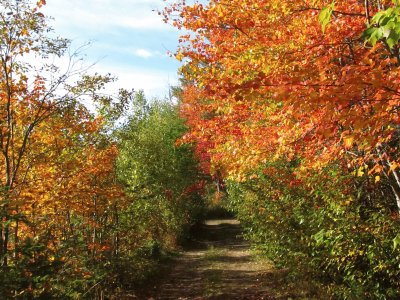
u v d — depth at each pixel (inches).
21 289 196.9
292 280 386.3
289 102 139.6
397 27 95.3
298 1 194.9
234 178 281.4
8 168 269.6
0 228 220.4
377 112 134.2
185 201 828.0
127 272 400.2
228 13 222.4
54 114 304.7
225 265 546.3
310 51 198.7
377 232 238.7
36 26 276.5
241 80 187.0
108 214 398.6
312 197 324.8
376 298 262.2
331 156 226.4
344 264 285.1
